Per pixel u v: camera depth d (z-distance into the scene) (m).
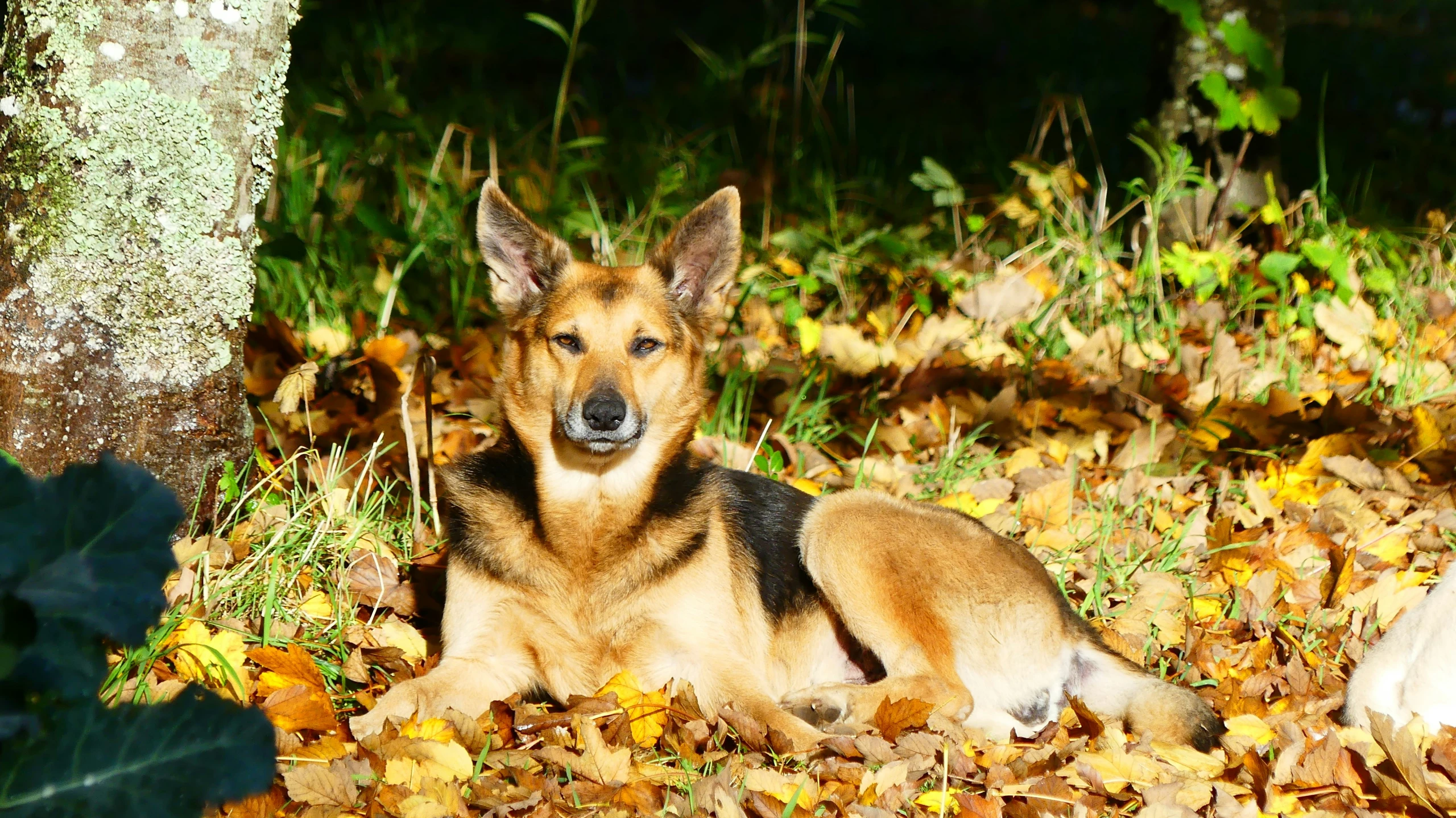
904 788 3.07
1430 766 3.07
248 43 3.85
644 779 3.12
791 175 9.30
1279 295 7.29
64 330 3.71
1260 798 3.08
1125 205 8.86
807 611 4.14
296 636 3.82
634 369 3.85
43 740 1.88
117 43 3.63
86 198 3.67
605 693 3.62
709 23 15.19
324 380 5.44
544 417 3.86
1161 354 6.73
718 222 4.23
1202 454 5.61
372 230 6.57
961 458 5.61
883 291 7.71
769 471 5.41
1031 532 4.88
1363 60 14.27
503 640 3.75
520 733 3.51
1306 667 3.84
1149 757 3.27
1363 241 7.60
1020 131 11.59
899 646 3.91
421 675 3.71
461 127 8.80
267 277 6.68
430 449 4.64
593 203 7.77
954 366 6.45
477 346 6.45
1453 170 10.55
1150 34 15.35
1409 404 6.21
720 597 3.88
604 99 12.29
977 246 8.14
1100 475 5.57
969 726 3.68
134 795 1.89
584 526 3.76
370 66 11.48
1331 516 4.96
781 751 3.34
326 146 8.27
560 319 3.87
